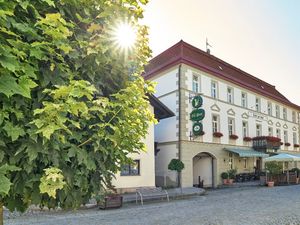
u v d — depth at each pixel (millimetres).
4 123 2010
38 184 2242
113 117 2637
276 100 33812
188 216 11031
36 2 2354
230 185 24547
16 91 1888
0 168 1886
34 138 2041
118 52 2783
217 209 12664
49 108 2035
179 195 17625
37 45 2117
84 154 2418
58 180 2096
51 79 2314
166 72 23547
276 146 29625
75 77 2586
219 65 28000
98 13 2766
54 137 2154
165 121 23156
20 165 2160
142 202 14461
